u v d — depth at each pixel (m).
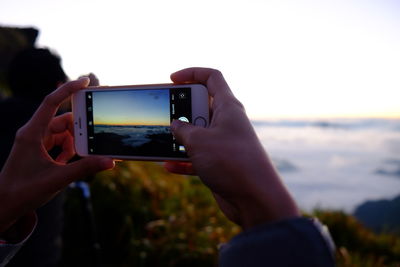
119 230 3.67
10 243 1.03
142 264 3.24
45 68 2.26
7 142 1.91
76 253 3.30
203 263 3.38
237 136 0.76
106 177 4.30
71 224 3.57
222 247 0.61
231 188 0.70
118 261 3.35
